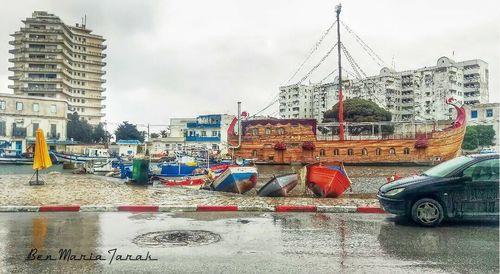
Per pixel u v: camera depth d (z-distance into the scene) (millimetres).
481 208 9148
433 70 109000
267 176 38188
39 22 114188
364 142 53375
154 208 11750
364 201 13141
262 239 7898
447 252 6934
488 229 8914
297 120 56312
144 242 7598
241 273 5754
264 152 56812
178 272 5801
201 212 11477
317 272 5805
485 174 9297
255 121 58031
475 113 80938
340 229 8945
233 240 7797
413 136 56031
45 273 5754
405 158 52125
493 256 6680
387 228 9055
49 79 112438
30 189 16531
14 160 49562
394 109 111250
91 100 130375
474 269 5953
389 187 9906
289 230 8805
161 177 23422
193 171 25672
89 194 14945
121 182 21031
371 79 105188
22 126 73438
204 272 5801
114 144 89250
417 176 10195
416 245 7441
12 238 7926
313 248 7191
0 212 11336
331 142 54531
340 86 54344
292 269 5941
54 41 113125
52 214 11023
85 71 129000
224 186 17438
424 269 5953
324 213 11320
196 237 8055
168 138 80625
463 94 109625
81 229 8844
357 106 83750
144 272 5801
